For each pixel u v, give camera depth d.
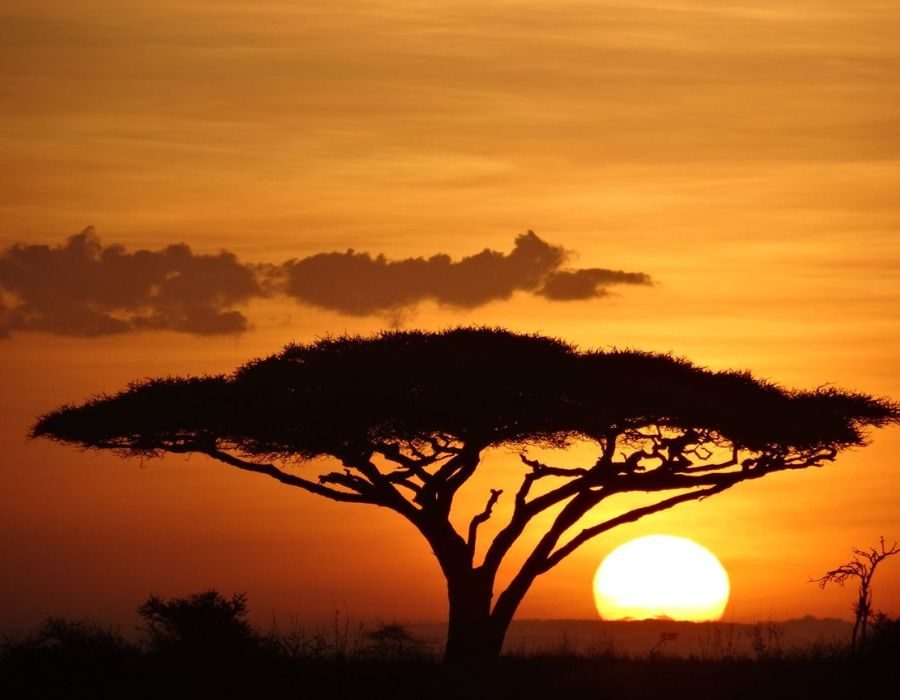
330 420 82.12
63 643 71.81
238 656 70.81
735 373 88.19
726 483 86.75
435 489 84.69
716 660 76.69
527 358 85.56
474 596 83.69
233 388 85.94
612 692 68.31
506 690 68.56
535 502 85.19
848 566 77.81
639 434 86.19
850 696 66.56
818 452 87.75
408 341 87.44
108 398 87.88
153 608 72.88
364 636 76.38
